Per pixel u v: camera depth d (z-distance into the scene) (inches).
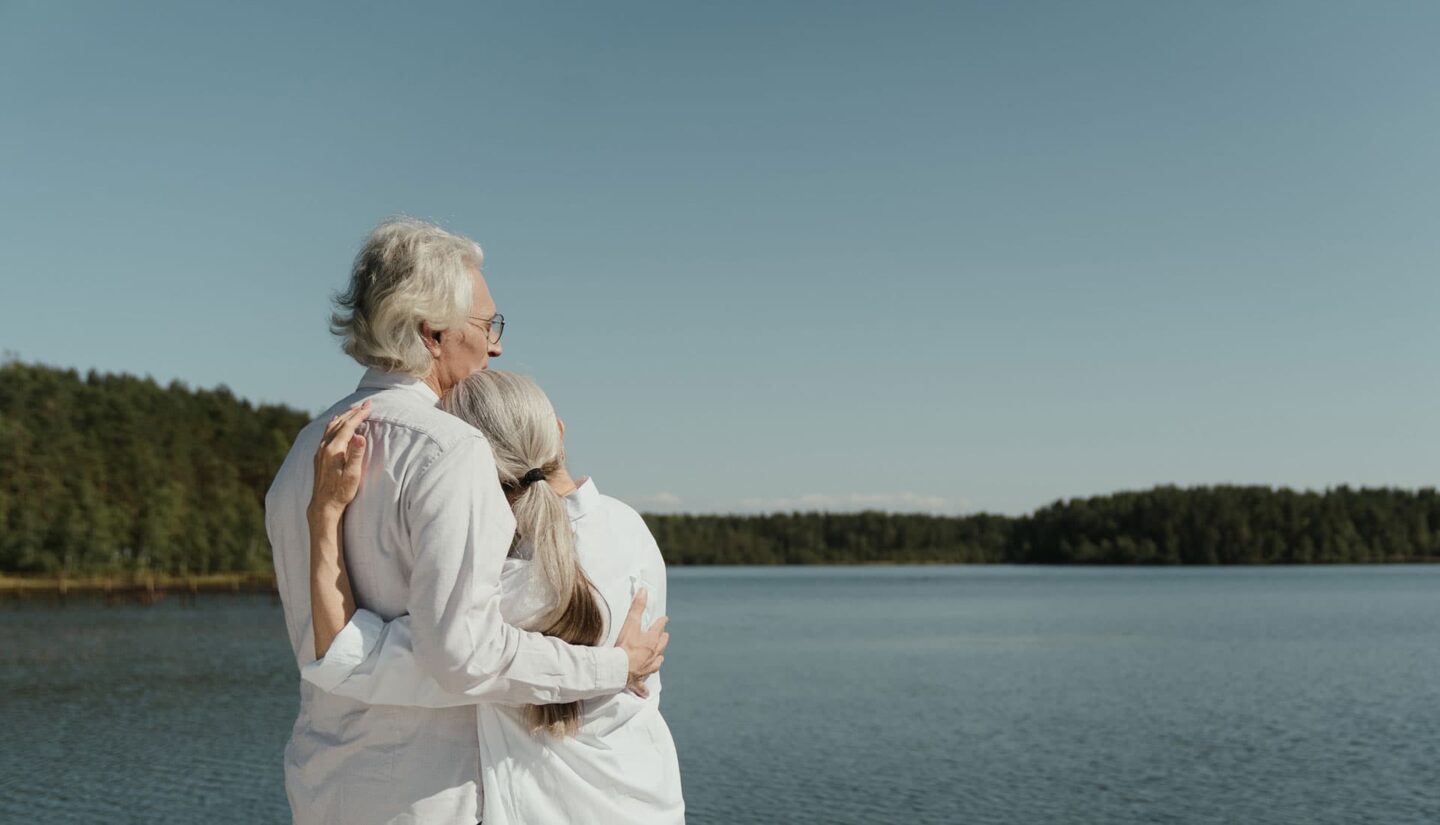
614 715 96.1
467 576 85.2
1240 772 1053.2
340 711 90.4
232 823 837.2
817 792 942.4
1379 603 4104.3
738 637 2748.5
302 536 94.4
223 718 1366.9
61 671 1893.5
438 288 96.6
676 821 101.0
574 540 97.7
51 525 4719.5
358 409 91.7
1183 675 1871.3
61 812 871.1
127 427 5438.0
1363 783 1005.2
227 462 5654.5
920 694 1614.2
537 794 91.4
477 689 85.4
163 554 4911.4
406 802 88.0
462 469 87.8
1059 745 1190.9
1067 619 3390.7
